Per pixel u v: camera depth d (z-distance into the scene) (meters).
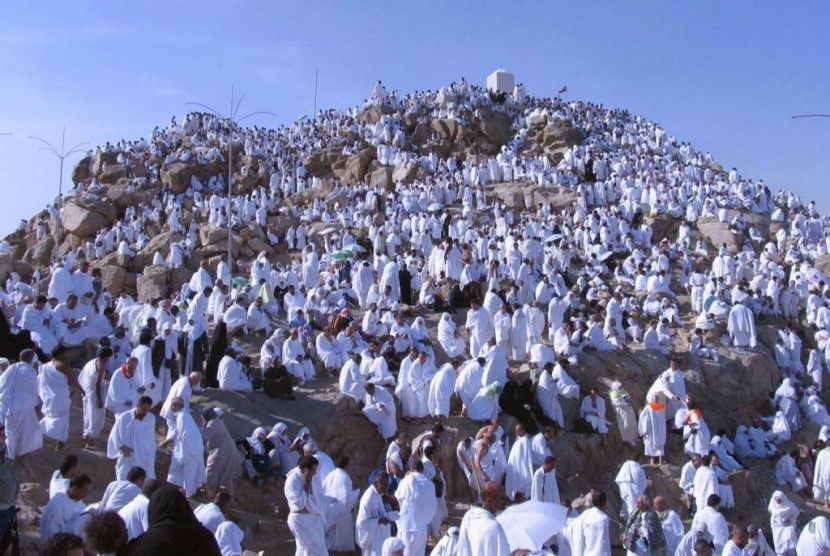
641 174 49.84
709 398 25.66
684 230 41.56
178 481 14.27
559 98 72.38
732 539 14.33
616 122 66.00
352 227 41.44
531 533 10.12
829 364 30.05
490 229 40.12
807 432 25.58
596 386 23.12
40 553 6.89
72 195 48.78
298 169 53.34
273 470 16.39
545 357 22.95
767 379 27.34
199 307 24.78
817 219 47.03
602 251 37.06
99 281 23.78
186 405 15.23
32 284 31.47
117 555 6.83
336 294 27.64
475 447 17.41
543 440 17.66
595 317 25.77
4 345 16.86
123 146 56.78
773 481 22.16
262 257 30.30
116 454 13.41
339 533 14.89
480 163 53.44
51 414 14.65
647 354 25.56
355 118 65.00
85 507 10.68
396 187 48.34
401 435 16.72
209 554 6.86
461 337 25.05
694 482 19.17
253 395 19.14
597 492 13.13
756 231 42.75
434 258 30.86
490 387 19.84
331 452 18.36
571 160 53.72
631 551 14.06
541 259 34.38
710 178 53.81
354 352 21.98
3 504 10.06
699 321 28.73
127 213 46.34
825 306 32.78
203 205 47.31
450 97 65.69
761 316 32.06
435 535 15.80
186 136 60.88
